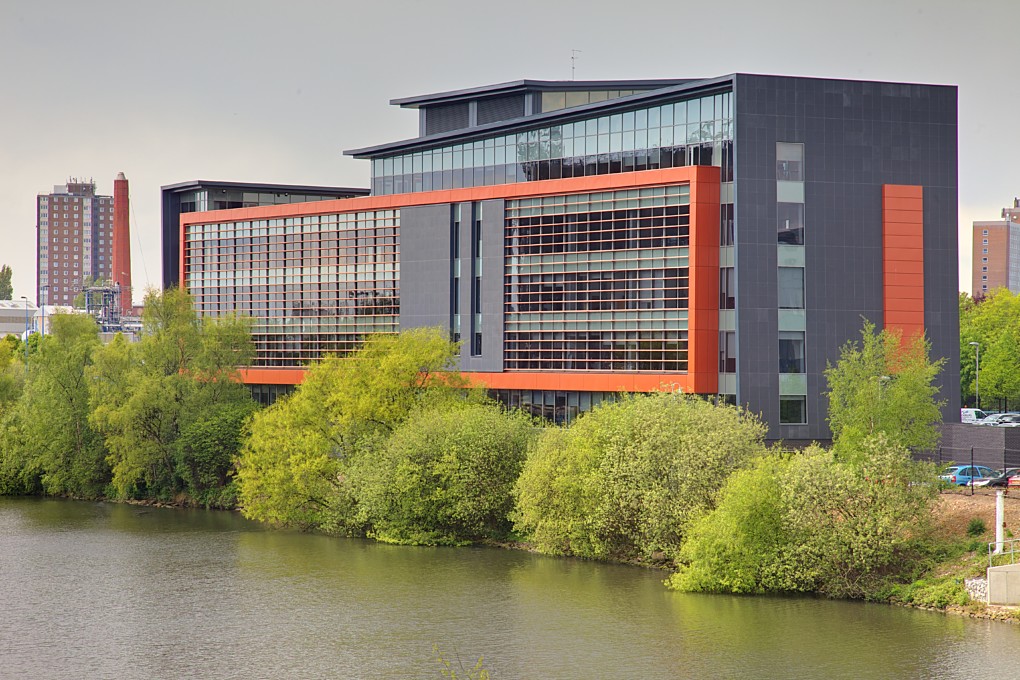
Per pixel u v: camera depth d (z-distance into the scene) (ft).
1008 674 179.11
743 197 321.32
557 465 269.03
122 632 217.77
